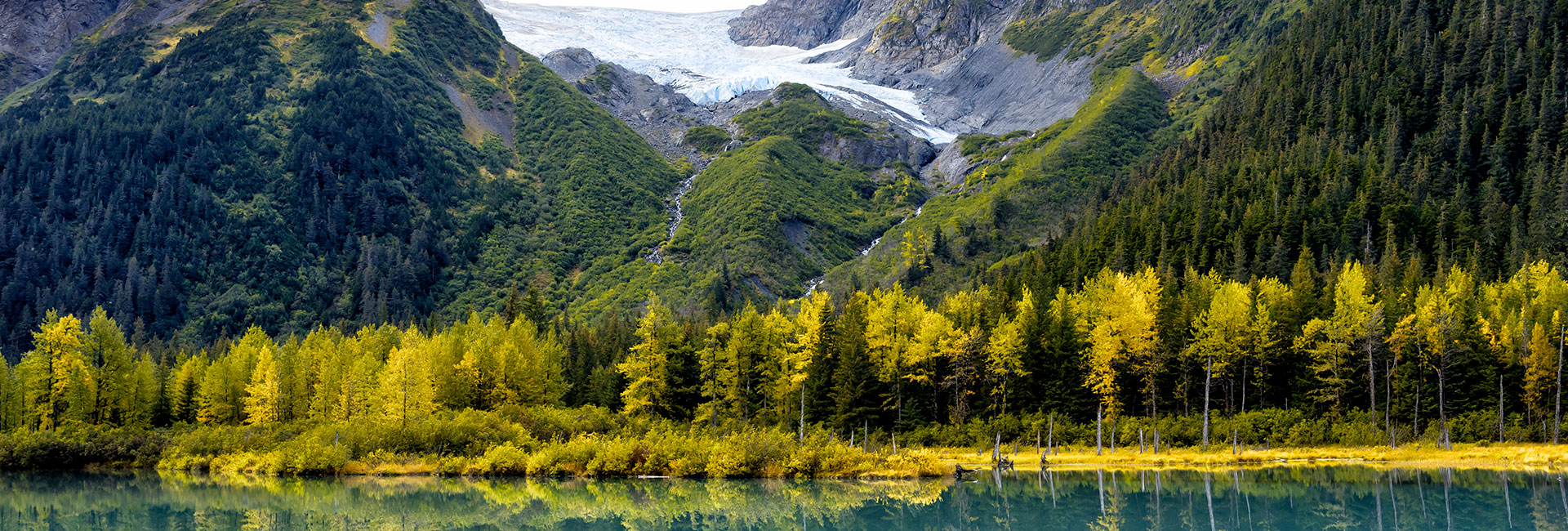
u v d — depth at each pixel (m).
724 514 74.50
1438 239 142.00
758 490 84.94
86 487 91.62
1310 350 104.56
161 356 168.75
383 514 75.06
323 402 114.31
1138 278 120.38
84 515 76.50
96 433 109.88
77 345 116.25
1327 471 89.31
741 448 93.38
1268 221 154.62
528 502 79.44
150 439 109.00
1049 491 82.81
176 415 126.44
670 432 100.56
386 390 104.88
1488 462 91.62
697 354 115.38
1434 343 101.12
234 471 99.50
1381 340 104.00
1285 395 109.12
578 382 131.62
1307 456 97.69
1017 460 99.06
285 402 117.69
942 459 99.38
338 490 86.62
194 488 89.75
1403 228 147.25
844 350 109.44
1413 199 155.62
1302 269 125.00
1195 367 108.94
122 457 106.38
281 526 70.62
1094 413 107.81
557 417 106.25
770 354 111.38
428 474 95.38
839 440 103.75
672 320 142.38
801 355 108.31
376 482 91.44
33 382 113.75
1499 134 169.25
